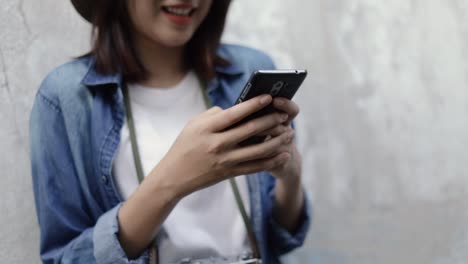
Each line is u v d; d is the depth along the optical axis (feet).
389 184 4.16
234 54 2.61
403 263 4.20
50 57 2.99
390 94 4.14
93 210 2.17
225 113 1.61
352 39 4.09
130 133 2.15
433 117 4.19
